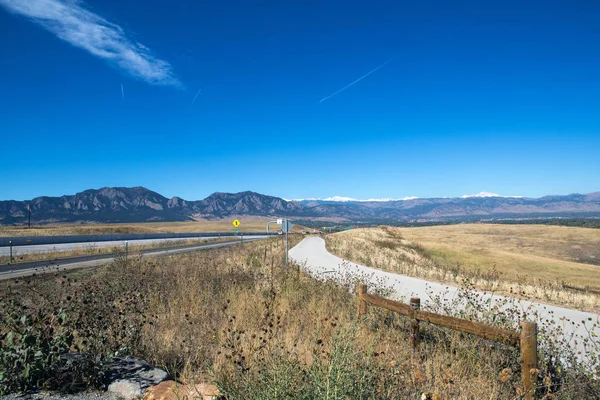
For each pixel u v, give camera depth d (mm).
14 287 9945
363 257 27219
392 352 5117
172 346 5469
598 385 4387
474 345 5230
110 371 4480
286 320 6684
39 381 4141
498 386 4387
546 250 64688
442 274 19000
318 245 45812
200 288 9133
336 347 3584
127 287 8586
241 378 3816
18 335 4203
